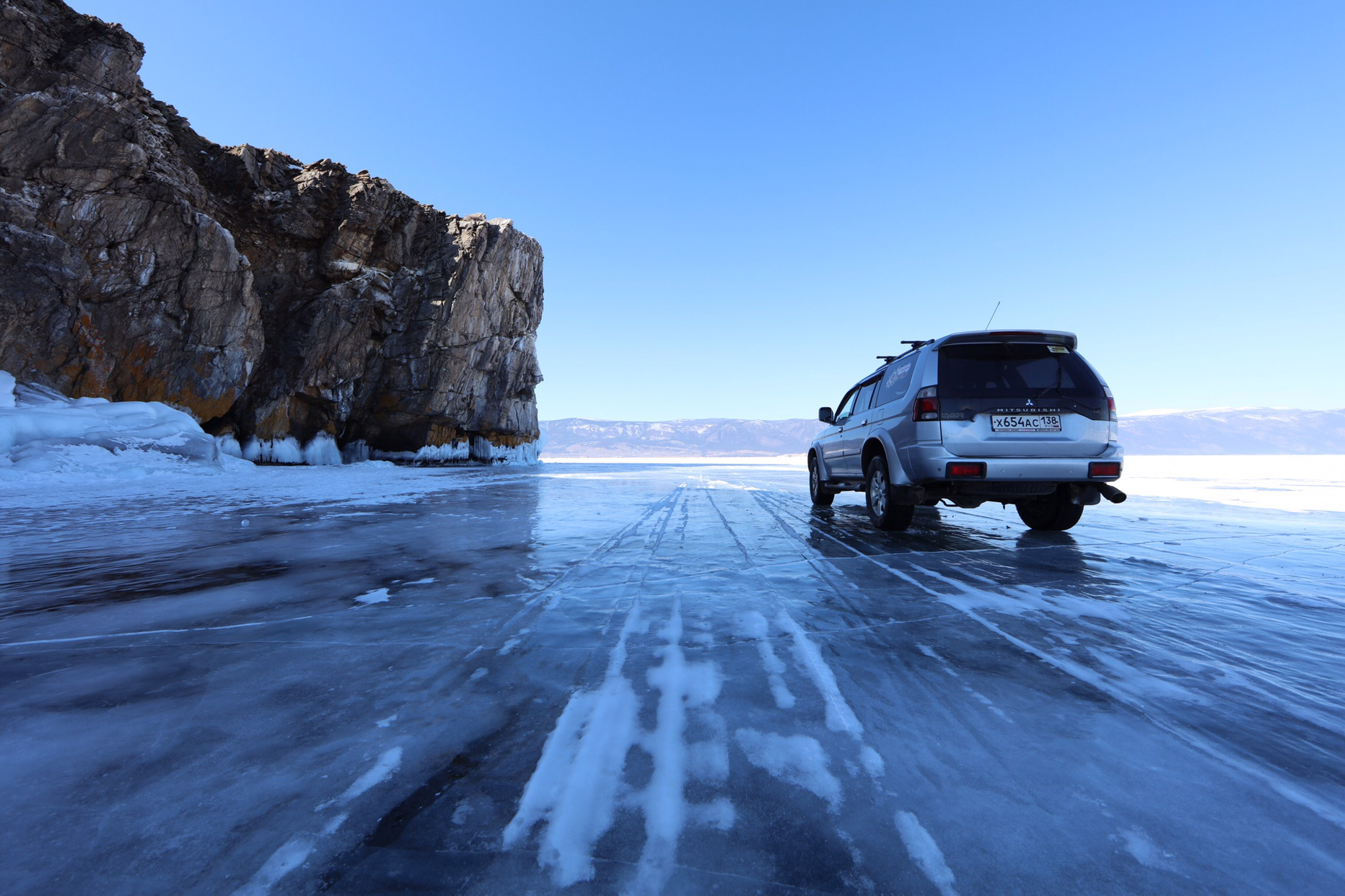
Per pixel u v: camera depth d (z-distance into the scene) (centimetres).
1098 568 338
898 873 92
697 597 272
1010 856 96
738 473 1931
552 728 141
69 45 1575
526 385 3234
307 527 514
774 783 117
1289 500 778
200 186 1850
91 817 106
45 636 217
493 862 95
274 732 139
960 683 169
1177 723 144
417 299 2519
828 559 365
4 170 1402
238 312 1794
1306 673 178
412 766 124
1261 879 90
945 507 695
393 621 235
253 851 97
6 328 1323
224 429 1912
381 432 2616
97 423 1242
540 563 353
